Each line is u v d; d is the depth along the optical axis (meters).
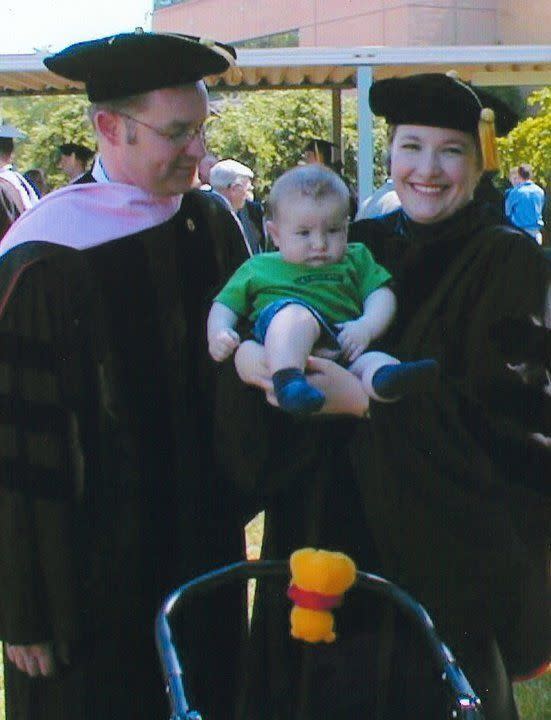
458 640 2.50
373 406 2.40
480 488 2.46
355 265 2.47
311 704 2.50
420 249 2.54
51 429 2.45
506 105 2.68
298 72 9.26
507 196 10.65
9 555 2.48
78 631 2.53
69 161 10.25
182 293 2.64
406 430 2.44
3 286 2.44
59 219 2.50
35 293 2.44
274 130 15.06
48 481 2.45
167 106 2.46
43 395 2.44
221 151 14.88
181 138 2.50
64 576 2.49
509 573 2.49
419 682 2.46
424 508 2.45
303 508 2.60
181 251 2.67
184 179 2.56
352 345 2.37
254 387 2.46
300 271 2.42
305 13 21.28
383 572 2.51
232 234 2.87
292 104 15.09
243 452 2.51
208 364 2.67
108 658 2.60
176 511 2.62
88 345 2.50
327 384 2.34
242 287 2.45
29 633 2.49
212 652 2.77
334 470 2.55
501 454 2.53
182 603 2.33
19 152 16.59
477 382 2.49
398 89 2.51
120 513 2.56
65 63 2.51
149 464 2.58
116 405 2.54
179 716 2.06
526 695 3.88
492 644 2.54
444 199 2.53
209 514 2.69
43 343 2.44
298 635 2.25
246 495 2.66
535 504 2.61
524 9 18.75
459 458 2.45
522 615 2.55
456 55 8.33
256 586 2.69
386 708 2.46
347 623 2.54
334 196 2.37
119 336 2.52
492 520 2.47
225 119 14.93
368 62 8.38
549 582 2.68
